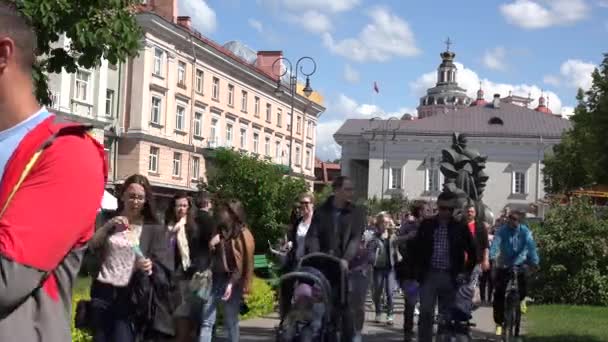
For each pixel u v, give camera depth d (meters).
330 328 7.36
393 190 85.44
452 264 8.96
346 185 8.33
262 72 64.19
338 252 8.18
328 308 7.21
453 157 18.42
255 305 13.89
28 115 2.33
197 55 53.66
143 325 6.67
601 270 18.66
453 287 8.95
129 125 47.00
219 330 10.68
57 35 12.41
